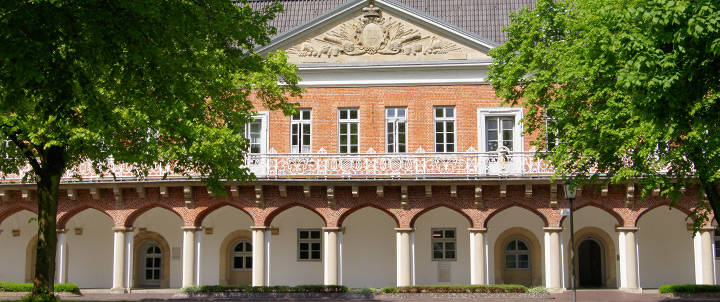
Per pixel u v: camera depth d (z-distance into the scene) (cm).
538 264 3256
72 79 1548
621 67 1778
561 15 2378
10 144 2233
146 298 2833
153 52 1583
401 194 2980
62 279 3077
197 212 3027
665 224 3275
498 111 3123
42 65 1447
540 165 2933
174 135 2106
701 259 2897
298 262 3338
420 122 3147
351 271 3300
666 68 1466
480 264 2939
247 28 2059
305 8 3528
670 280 3247
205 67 1881
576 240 3300
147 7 1539
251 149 3209
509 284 3184
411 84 3166
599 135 2095
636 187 2928
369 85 3178
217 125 2409
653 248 3272
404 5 3139
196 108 2059
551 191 2927
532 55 2450
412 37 3153
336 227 2986
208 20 1912
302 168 3012
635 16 1492
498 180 2920
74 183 3031
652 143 1770
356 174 2994
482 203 2969
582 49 2108
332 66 3164
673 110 1503
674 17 1390
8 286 3009
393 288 2908
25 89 1648
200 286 2945
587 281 3344
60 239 3094
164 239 3403
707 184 1917
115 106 1942
